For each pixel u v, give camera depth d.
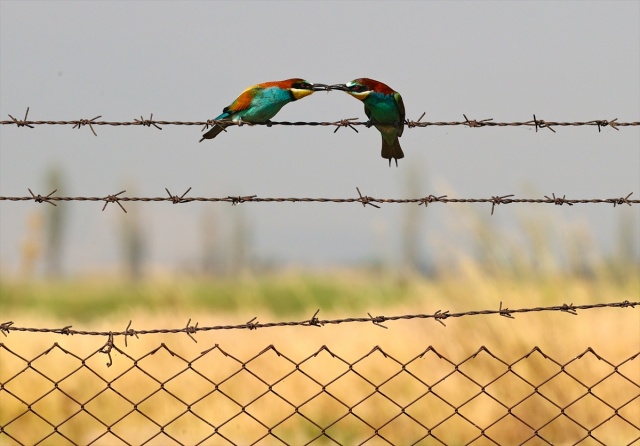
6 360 13.28
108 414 12.96
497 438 11.61
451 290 13.44
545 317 12.14
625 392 11.42
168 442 11.90
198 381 13.57
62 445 11.91
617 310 12.54
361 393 12.85
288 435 12.22
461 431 11.79
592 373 11.49
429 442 11.77
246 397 13.13
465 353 12.26
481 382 12.03
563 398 11.51
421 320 13.70
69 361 13.78
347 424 12.52
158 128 7.11
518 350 11.88
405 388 12.62
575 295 12.53
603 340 11.81
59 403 12.91
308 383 13.22
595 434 11.18
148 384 13.55
